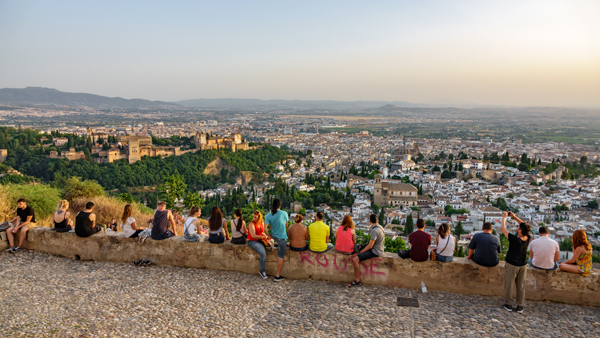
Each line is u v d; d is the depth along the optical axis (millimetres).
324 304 14266
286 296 14961
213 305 14094
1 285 15594
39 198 30516
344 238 16281
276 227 16547
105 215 35781
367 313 13555
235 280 16516
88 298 14539
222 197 127125
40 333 11945
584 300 14438
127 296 14758
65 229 19344
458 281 15359
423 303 14414
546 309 14125
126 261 18500
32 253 19422
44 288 15406
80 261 18672
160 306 13953
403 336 12023
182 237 18422
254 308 13898
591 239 83438
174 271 17438
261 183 196875
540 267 14742
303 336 11945
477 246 15289
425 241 15406
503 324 12922
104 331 12164
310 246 16688
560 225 94812
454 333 12258
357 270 15906
